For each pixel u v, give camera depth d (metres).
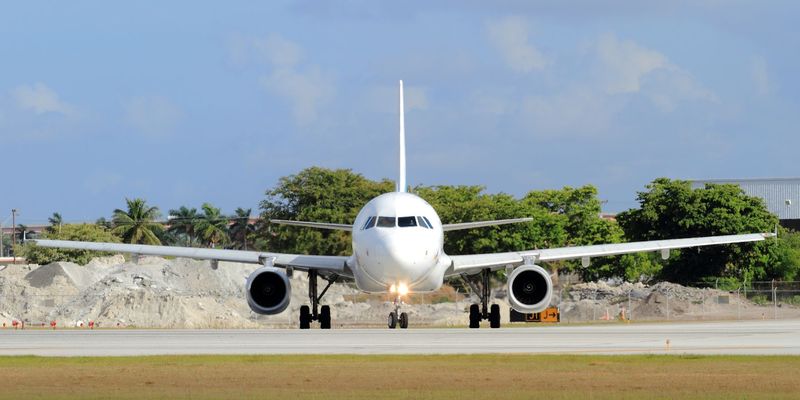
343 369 84.50
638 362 88.75
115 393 70.81
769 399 66.56
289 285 158.38
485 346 109.81
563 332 141.00
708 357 92.31
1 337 137.88
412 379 77.69
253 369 84.81
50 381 77.75
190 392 71.19
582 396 68.44
